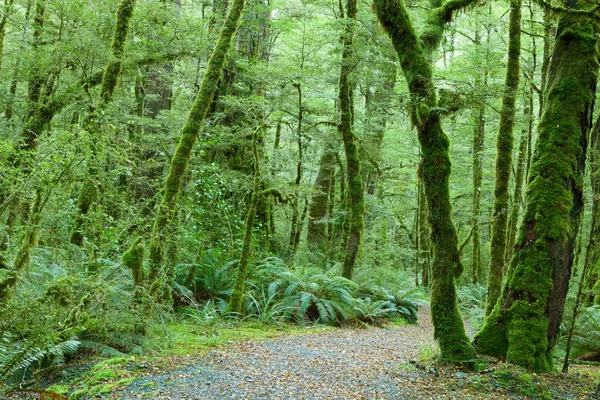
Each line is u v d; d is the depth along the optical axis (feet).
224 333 25.50
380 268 49.34
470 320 43.39
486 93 22.50
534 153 22.04
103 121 25.17
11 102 36.42
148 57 41.09
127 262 20.11
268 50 56.59
